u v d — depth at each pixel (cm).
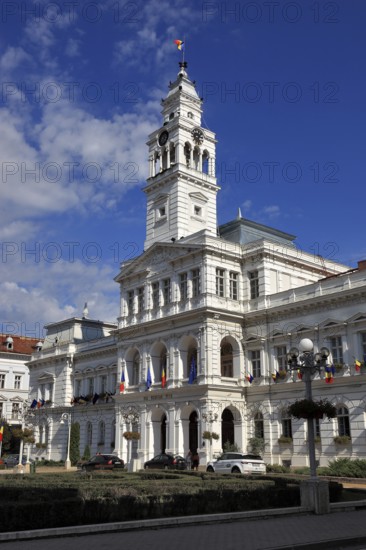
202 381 5397
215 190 6938
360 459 4419
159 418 6038
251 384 5550
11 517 1719
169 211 6625
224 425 5812
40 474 3725
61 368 8388
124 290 6775
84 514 1870
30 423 8612
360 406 4588
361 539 1734
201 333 5538
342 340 4838
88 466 5272
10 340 10900
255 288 5809
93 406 7488
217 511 2211
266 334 5503
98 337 8819
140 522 1834
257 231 6544
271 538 1688
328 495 2298
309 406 2433
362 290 4709
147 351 6212
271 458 5178
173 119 6931
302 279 6078
